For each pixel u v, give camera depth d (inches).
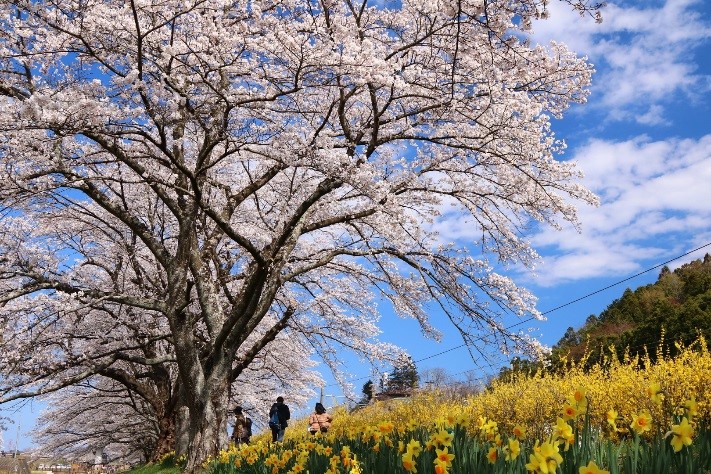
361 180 373.1
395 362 613.0
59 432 964.0
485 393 394.6
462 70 408.2
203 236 585.3
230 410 852.6
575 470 94.3
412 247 477.7
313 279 619.8
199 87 381.7
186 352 430.9
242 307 415.2
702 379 239.1
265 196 616.1
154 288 630.5
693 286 1466.5
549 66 387.5
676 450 91.5
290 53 350.3
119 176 491.8
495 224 470.6
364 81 343.0
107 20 339.6
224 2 344.2
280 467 185.0
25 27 363.6
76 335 595.5
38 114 283.9
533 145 398.3
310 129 427.8
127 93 350.9
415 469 114.6
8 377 503.5
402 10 414.9
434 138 422.3
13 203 403.5
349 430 206.5
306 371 828.0
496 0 255.1
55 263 535.5
